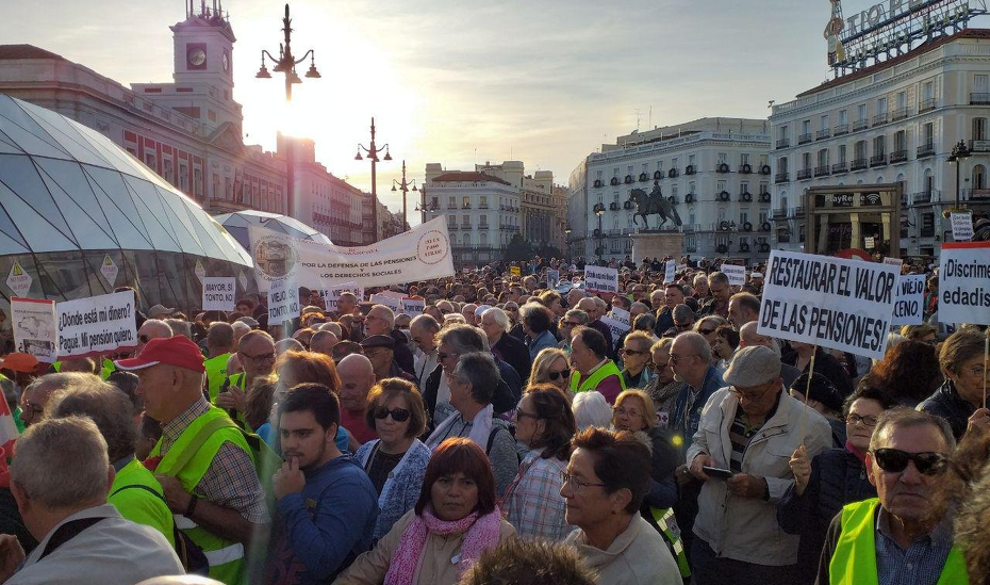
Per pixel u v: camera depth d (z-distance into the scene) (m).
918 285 9.38
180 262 25.44
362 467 4.79
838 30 74.12
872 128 66.75
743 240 99.00
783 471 4.90
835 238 26.22
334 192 127.00
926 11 63.88
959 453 3.12
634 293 17.22
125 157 27.81
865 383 5.79
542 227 173.50
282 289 10.86
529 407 4.79
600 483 3.54
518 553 2.21
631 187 109.88
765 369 4.89
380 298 14.30
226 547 4.07
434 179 147.88
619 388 7.03
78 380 4.94
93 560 2.81
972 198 58.88
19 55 50.72
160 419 4.14
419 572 3.79
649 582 3.47
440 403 7.43
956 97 58.81
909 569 3.13
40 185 21.56
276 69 20.23
